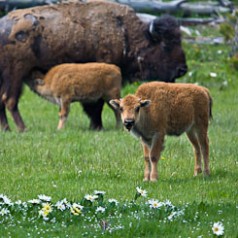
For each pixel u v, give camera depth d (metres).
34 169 37.97
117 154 40.72
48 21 51.44
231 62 69.94
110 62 52.69
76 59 51.91
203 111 36.34
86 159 39.72
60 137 45.44
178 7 76.56
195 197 32.41
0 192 33.50
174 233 26.62
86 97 49.72
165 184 34.66
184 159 39.78
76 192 33.50
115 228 26.61
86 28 52.03
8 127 51.62
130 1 73.56
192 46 73.94
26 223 27.45
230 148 42.66
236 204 30.73
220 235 25.98
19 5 70.38
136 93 35.75
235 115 55.09
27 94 66.38
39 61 51.09
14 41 50.59
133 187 34.19
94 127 51.22
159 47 54.31
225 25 72.94
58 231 26.58
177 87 35.94
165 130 35.56
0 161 39.44
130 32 53.44
